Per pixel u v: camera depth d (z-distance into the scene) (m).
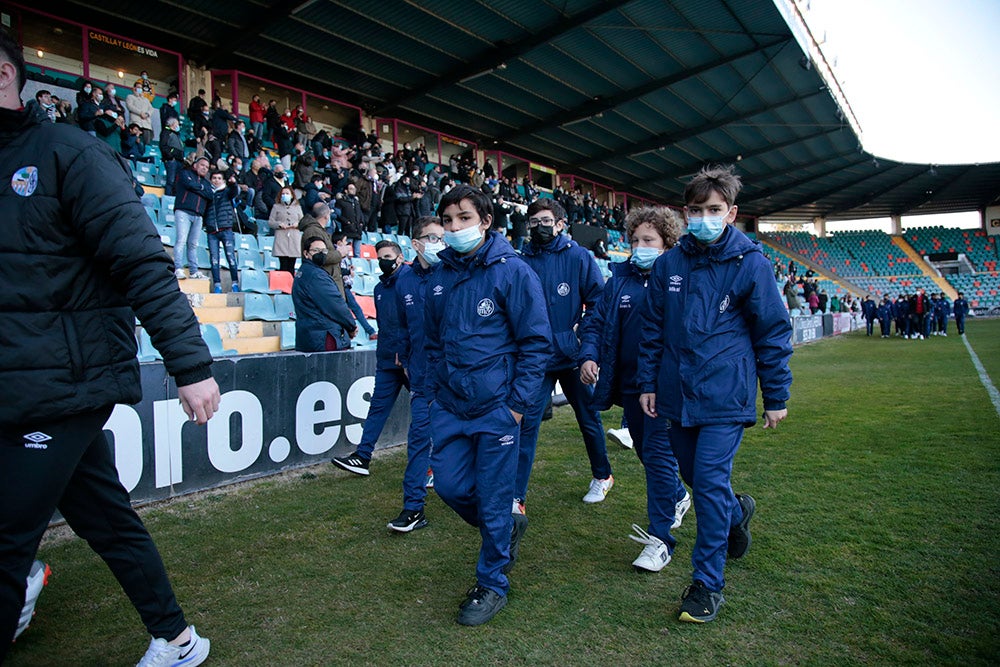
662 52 16.05
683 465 2.53
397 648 2.08
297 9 12.30
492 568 2.34
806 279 28.98
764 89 19.19
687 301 2.43
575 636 2.13
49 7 11.90
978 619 2.15
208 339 6.63
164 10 12.27
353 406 4.90
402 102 17.59
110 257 1.58
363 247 11.41
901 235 42.75
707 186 2.35
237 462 4.10
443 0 12.70
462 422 2.41
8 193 1.51
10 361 1.48
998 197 40.16
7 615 1.51
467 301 2.40
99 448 1.80
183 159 9.98
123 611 2.38
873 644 2.02
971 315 34.28
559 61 16.12
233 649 2.08
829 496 3.56
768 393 2.36
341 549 2.97
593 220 21.89
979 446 4.58
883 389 7.72
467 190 2.41
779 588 2.44
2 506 1.49
